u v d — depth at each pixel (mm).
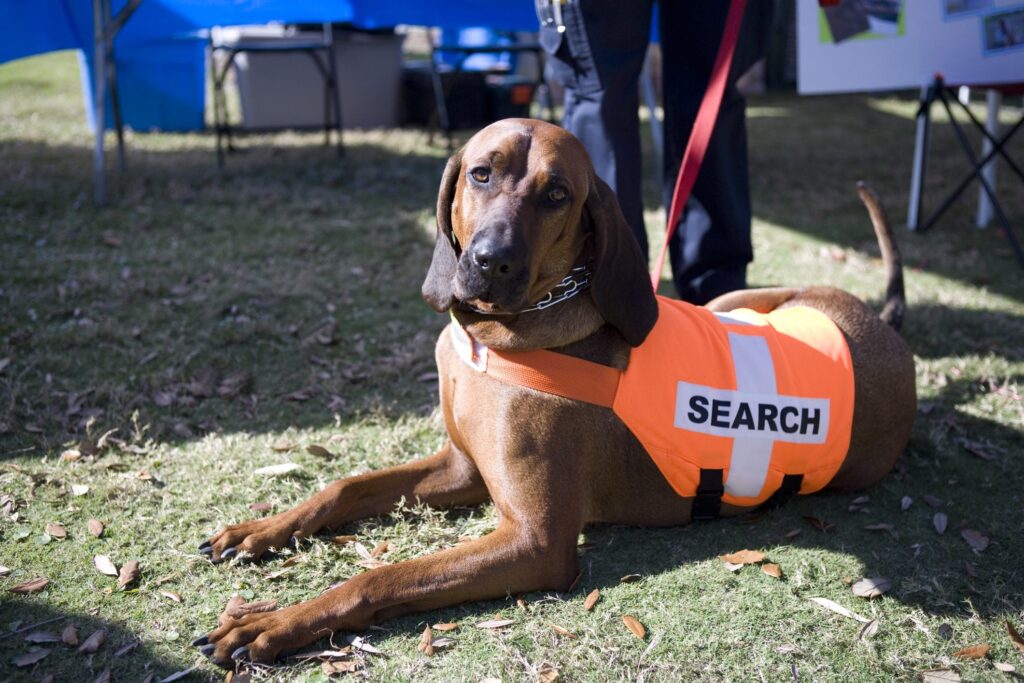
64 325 4016
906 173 7855
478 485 2758
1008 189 7105
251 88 9125
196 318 4234
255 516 2691
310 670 2064
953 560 2578
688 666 2133
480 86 9602
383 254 5316
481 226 2158
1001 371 3836
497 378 2365
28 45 6285
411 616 2264
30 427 3115
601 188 2373
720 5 3588
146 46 8734
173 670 2047
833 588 2438
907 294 4781
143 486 2787
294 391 3582
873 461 2869
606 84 3367
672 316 2600
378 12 6809
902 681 2105
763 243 5770
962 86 5594
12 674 2012
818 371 2652
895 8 5543
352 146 8469
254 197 6469
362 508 2670
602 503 2572
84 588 2320
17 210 5711
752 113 11766
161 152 7809
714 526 2736
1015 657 2191
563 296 2377
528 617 2270
